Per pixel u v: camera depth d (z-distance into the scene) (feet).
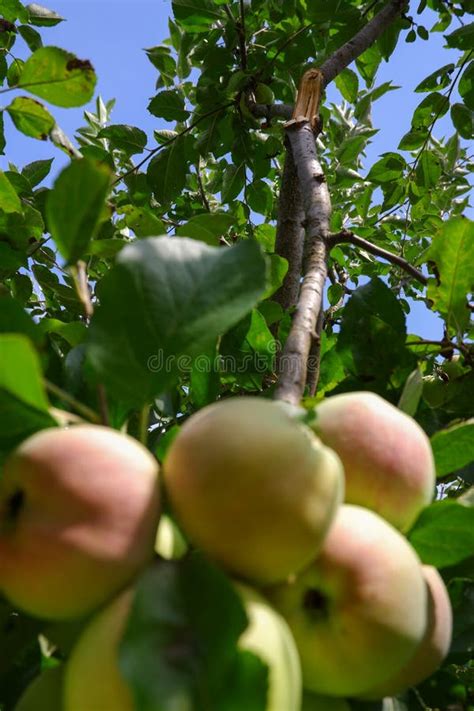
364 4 4.26
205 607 0.98
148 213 2.15
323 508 1.05
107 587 1.02
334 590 1.09
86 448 1.06
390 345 1.71
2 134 3.24
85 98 1.79
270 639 0.98
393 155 4.29
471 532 1.30
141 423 1.27
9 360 1.09
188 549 1.18
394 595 1.09
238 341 2.03
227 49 3.91
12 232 3.01
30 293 3.57
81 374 1.42
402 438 1.28
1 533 1.03
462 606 1.57
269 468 1.03
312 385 2.02
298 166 2.32
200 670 0.93
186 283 1.28
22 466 1.05
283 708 0.96
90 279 3.72
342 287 3.94
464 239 1.93
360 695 1.19
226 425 1.07
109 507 1.02
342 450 1.24
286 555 1.04
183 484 1.06
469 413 1.92
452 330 1.98
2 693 1.36
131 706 0.92
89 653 0.96
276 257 2.11
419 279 1.97
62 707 1.05
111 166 3.82
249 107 3.76
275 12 4.09
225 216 1.94
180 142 3.77
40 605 1.01
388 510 1.25
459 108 4.13
